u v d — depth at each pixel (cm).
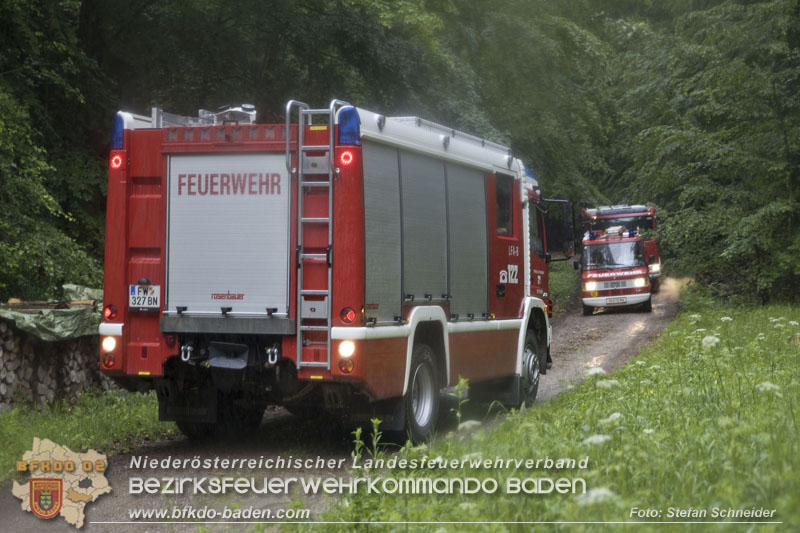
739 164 5103
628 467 1060
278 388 1638
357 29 4428
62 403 2061
